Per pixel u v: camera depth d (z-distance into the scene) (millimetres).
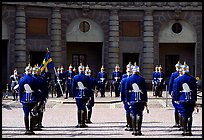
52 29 31516
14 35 30531
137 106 12117
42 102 13195
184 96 12125
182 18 32906
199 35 33031
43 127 13742
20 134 12297
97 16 32469
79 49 33969
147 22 32625
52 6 31328
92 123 14805
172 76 14070
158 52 32906
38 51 31312
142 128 13547
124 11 32656
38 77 12875
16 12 30469
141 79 12211
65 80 26031
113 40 32375
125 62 33344
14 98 23531
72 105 21297
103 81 26078
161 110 19062
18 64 30391
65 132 12719
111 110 19188
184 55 34594
